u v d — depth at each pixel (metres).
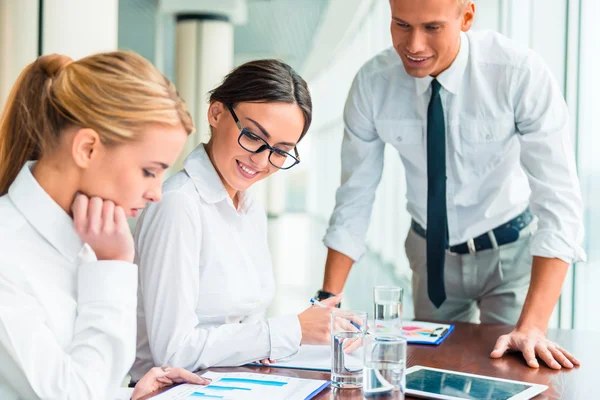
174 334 1.62
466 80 2.22
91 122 1.17
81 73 1.19
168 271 1.64
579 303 3.28
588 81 3.15
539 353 1.71
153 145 1.21
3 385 1.16
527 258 2.38
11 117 1.22
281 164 1.77
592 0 3.09
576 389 1.48
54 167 1.21
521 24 3.84
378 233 11.32
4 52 4.42
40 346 1.13
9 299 1.13
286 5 11.91
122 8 13.14
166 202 1.67
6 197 1.21
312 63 19.03
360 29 12.32
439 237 2.25
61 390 1.13
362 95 2.39
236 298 1.80
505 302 2.39
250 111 1.70
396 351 1.26
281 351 1.66
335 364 1.45
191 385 1.45
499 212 2.34
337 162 16.22
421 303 2.53
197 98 12.68
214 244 1.75
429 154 2.26
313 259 10.34
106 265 1.22
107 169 1.20
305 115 1.75
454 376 1.55
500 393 1.42
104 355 1.19
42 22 4.46
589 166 3.16
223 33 12.73
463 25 2.11
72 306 1.21
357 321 1.47
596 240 3.12
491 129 2.24
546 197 2.11
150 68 1.24
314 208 23.69
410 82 2.31
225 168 1.76
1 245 1.15
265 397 1.36
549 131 2.13
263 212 2.01
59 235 1.20
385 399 1.26
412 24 2.01
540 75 2.16
